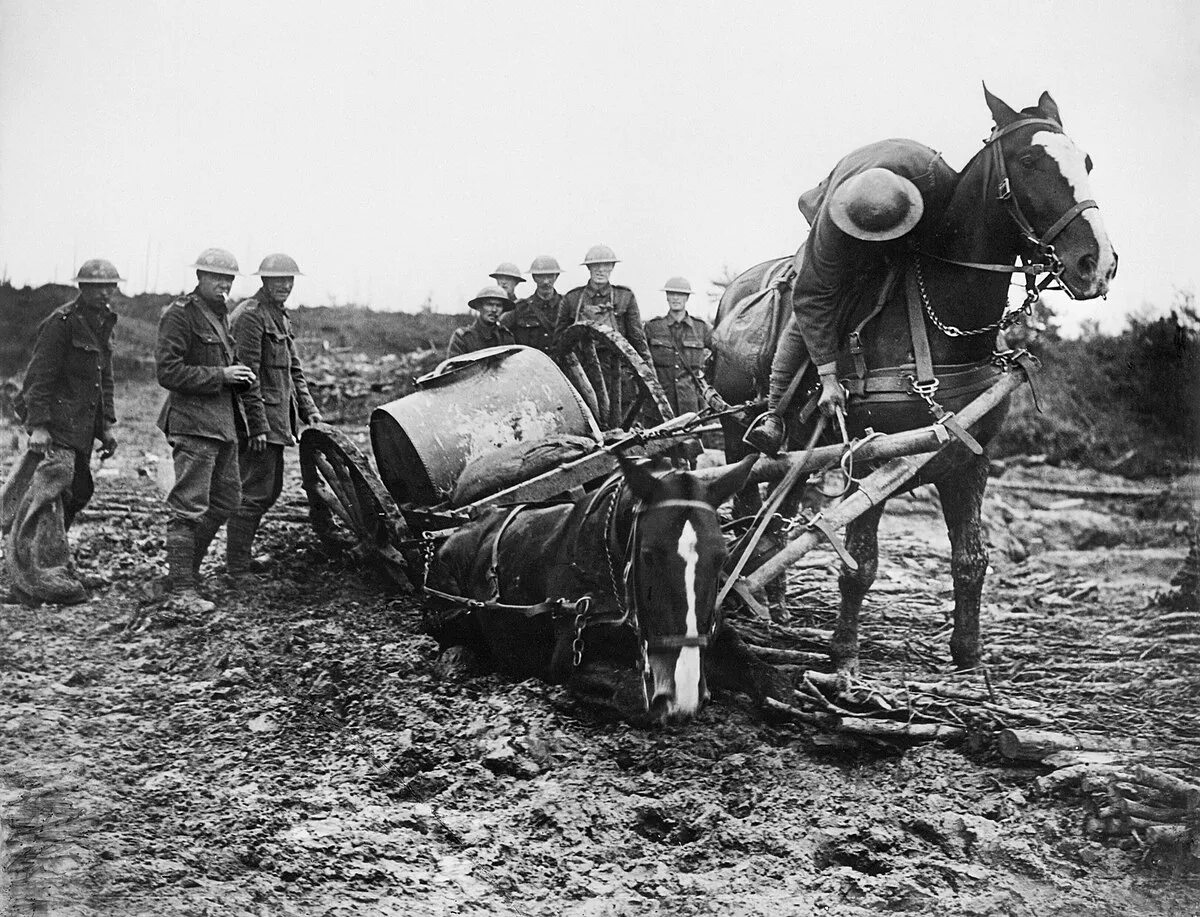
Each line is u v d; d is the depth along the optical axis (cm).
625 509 579
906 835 518
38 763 587
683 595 509
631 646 601
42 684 698
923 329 646
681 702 499
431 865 494
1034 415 1802
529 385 798
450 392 788
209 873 479
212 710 670
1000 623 891
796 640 708
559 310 1112
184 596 834
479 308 1088
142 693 693
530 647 665
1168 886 482
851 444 637
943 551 1178
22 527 856
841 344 663
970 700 628
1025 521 1398
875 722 580
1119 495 1554
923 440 627
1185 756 555
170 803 546
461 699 659
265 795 557
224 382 848
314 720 653
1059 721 597
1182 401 1719
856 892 474
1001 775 562
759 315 791
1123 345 1753
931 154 661
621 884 483
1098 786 526
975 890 479
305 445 890
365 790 567
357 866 488
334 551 925
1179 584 1058
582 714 621
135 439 1395
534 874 491
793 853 504
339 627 784
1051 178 603
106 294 881
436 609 739
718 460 1078
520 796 557
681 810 536
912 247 651
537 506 706
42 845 496
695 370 1256
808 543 621
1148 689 680
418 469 762
